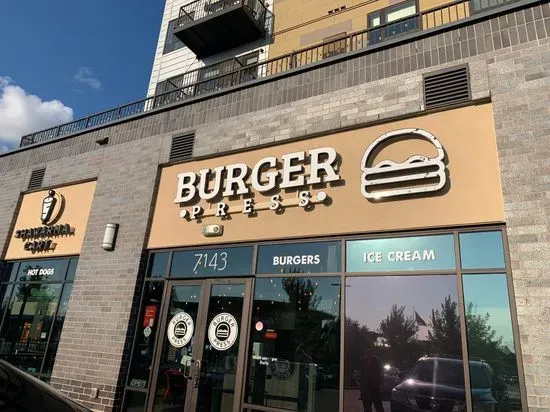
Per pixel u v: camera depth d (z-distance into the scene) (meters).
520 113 6.28
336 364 6.62
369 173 7.20
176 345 8.35
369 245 6.98
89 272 10.05
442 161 6.66
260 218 8.21
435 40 7.42
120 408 8.55
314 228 7.51
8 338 11.16
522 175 6.00
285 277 7.59
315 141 8.11
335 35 12.55
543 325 5.30
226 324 7.89
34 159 13.13
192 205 9.23
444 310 6.09
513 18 6.81
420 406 5.84
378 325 6.50
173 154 9.95
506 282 5.80
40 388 2.55
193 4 15.91
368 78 7.87
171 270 9.04
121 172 10.69
